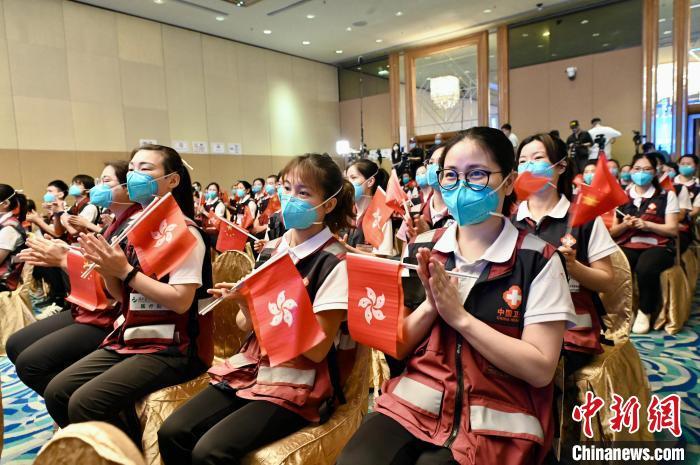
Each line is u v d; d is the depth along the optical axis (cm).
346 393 146
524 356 100
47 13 800
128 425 161
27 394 276
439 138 1001
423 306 117
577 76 945
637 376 181
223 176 1072
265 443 128
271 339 126
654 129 872
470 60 1083
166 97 965
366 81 1277
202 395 145
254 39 1077
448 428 107
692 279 395
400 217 311
